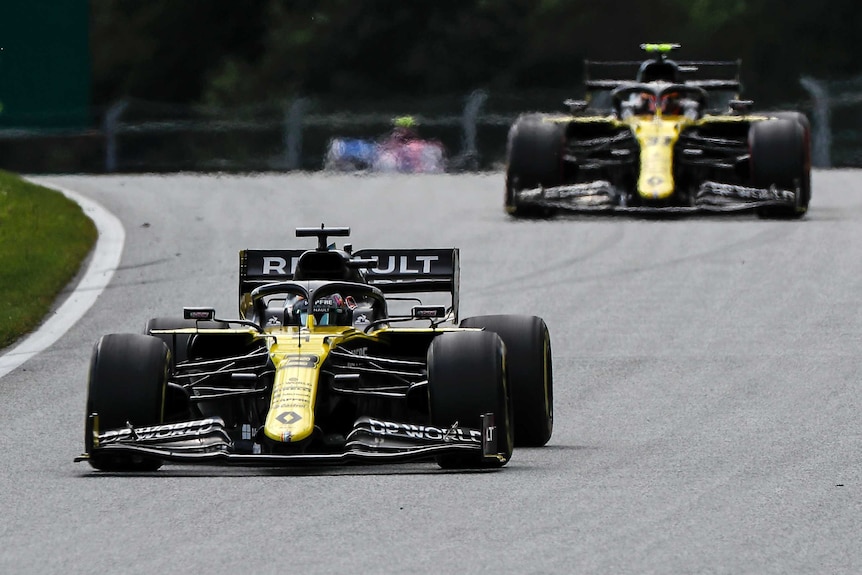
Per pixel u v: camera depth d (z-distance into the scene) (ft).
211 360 139.03
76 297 217.97
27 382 164.96
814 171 393.29
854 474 119.03
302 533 100.89
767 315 201.26
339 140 557.74
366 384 137.69
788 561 94.02
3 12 639.76
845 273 229.04
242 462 115.96
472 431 120.47
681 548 96.99
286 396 120.06
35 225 265.75
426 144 572.10
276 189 348.18
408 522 103.60
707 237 262.06
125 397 121.39
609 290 219.61
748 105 292.81
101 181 372.79
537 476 119.14
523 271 235.40
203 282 227.61
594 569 92.32
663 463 124.26
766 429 138.72
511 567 92.73
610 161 284.20
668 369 170.40
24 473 122.31
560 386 163.02
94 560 95.04
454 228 277.44
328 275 138.62
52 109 650.02
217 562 94.17
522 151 286.87
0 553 97.09
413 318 128.47
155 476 120.88
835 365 170.40
